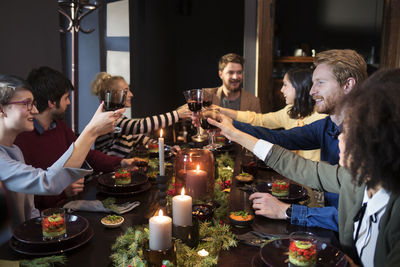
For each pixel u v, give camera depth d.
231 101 3.82
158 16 5.17
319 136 2.00
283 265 1.07
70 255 1.20
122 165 2.22
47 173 1.40
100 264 1.15
